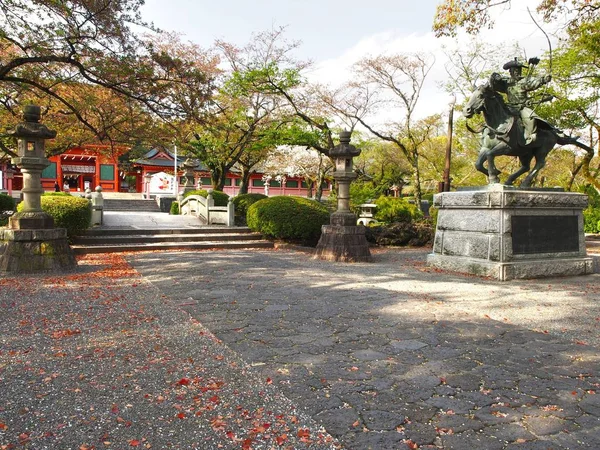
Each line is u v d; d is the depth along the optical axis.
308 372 3.76
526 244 8.75
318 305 6.12
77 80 12.09
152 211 32.03
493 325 5.23
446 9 10.33
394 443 2.68
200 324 5.13
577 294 7.07
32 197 8.59
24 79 11.26
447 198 9.71
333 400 3.24
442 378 3.66
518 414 3.07
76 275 8.23
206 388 3.41
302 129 20.55
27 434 2.72
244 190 28.28
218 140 21.62
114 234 13.47
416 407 3.15
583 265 9.21
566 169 27.20
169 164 41.09
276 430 2.82
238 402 3.20
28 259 8.31
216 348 4.33
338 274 8.84
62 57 10.50
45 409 3.05
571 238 9.31
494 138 9.36
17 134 8.28
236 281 7.86
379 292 7.05
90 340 4.50
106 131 13.65
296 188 49.56
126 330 4.85
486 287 7.59
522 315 5.73
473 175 26.23
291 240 14.55
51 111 16.34
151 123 13.47
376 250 14.20
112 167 41.84
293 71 18.92
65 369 3.74
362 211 20.73
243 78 18.92
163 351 4.21
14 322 5.07
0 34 10.13
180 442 2.67
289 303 6.23
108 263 9.91
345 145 11.22
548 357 4.19
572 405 3.21
